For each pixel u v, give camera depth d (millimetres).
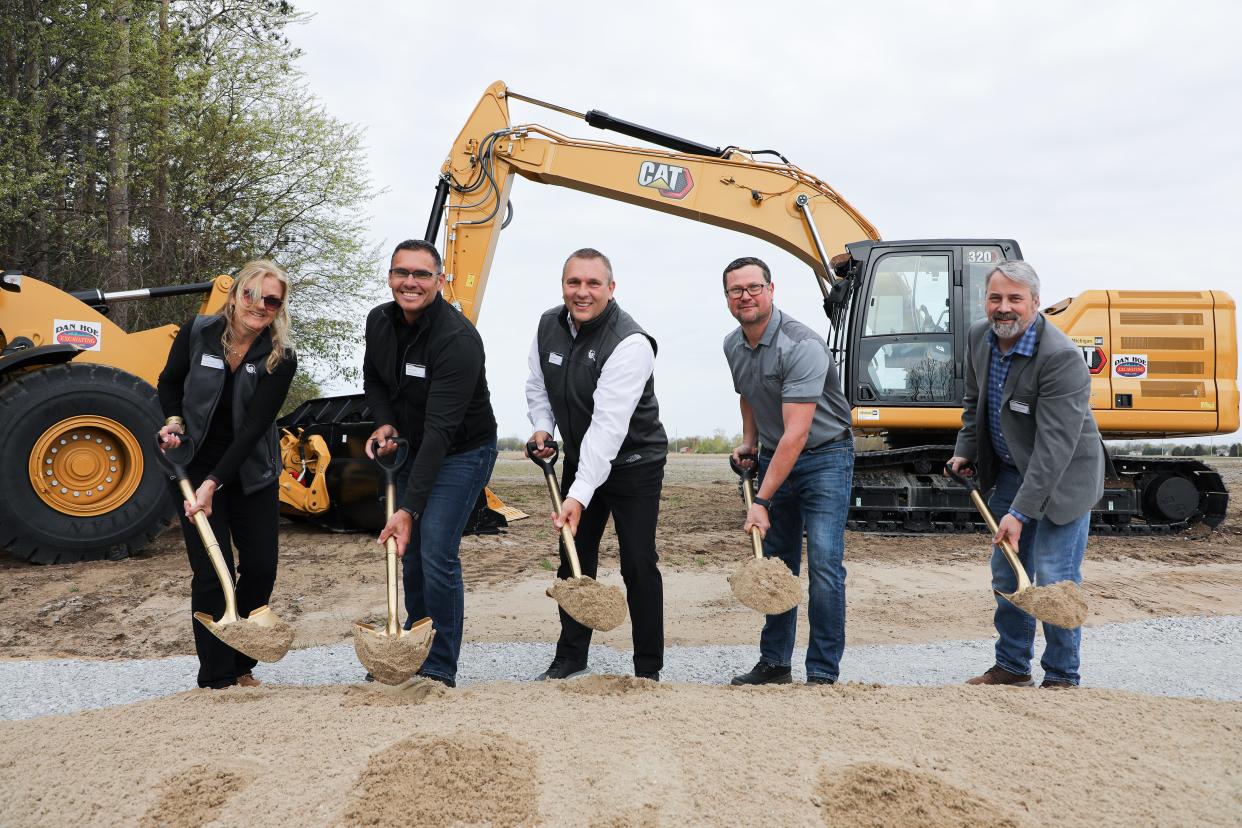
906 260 9805
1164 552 9188
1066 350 3699
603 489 3961
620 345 3740
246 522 3740
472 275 9516
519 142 9703
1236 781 2533
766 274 3926
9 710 3744
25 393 6969
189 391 3576
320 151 15438
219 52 15016
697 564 7914
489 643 4965
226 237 15055
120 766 2553
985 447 4125
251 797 2342
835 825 2229
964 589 6906
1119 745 2734
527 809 2275
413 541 3955
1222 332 9906
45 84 13000
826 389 3979
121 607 5891
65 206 13312
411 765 2428
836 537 3963
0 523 6895
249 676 3871
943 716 2918
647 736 2684
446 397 3609
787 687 3309
